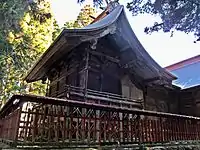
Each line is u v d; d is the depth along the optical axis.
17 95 4.87
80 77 10.41
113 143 6.20
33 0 17.53
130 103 11.23
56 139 5.20
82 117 5.83
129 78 12.94
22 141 4.96
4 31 15.00
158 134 7.49
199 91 15.10
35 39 20.28
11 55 17.86
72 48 9.81
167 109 15.12
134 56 12.18
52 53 10.26
